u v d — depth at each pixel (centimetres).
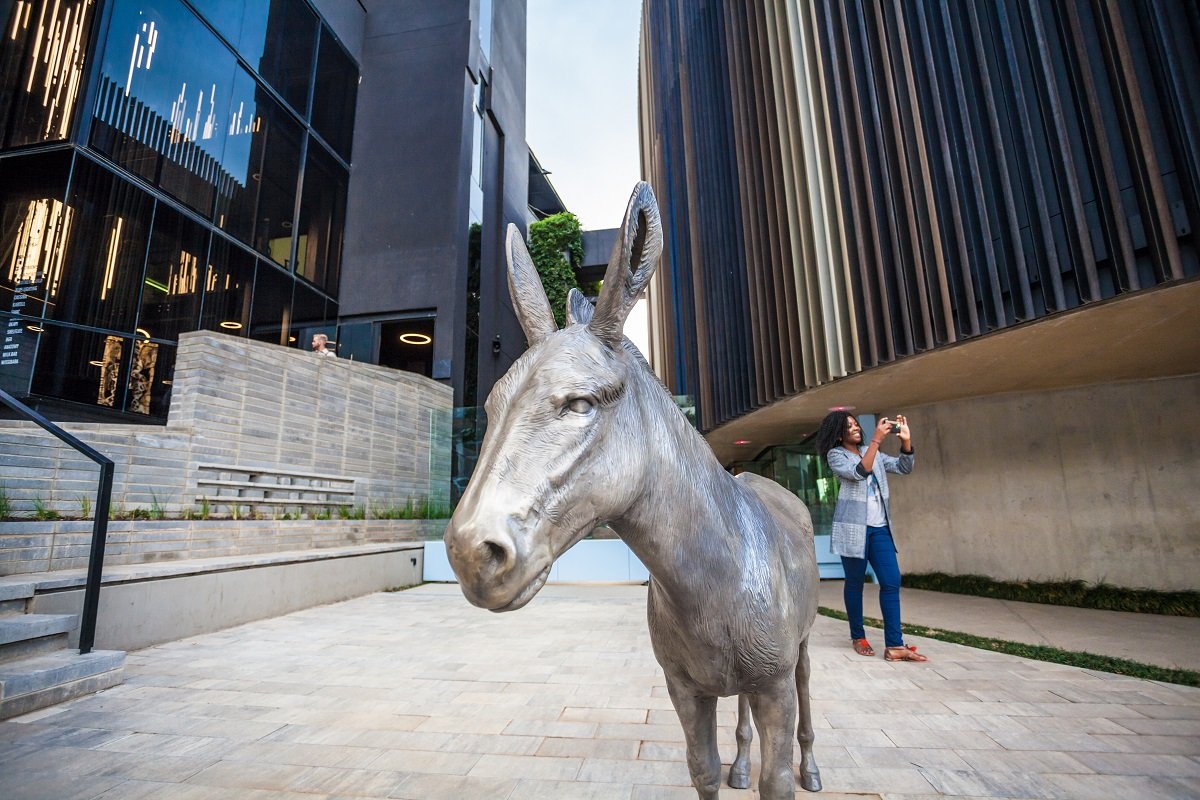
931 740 280
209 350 716
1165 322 502
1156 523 660
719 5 1086
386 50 1527
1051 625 544
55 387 820
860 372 666
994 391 763
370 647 491
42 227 834
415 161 1445
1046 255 491
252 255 1160
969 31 560
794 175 791
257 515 754
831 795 228
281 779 247
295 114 1288
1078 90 472
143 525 570
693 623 132
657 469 129
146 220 954
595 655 463
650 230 127
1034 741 277
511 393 116
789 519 192
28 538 465
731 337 991
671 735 295
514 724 312
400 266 1393
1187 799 220
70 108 867
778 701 144
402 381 1088
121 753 274
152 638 488
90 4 896
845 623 585
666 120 1522
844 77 698
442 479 1198
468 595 96
